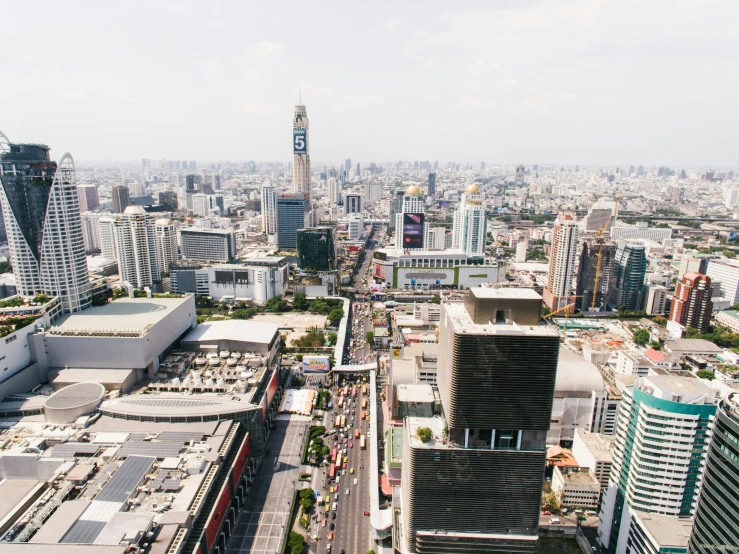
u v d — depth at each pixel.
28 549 169.00
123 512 191.38
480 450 170.12
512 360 161.38
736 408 154.12
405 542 188.25
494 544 178.88
